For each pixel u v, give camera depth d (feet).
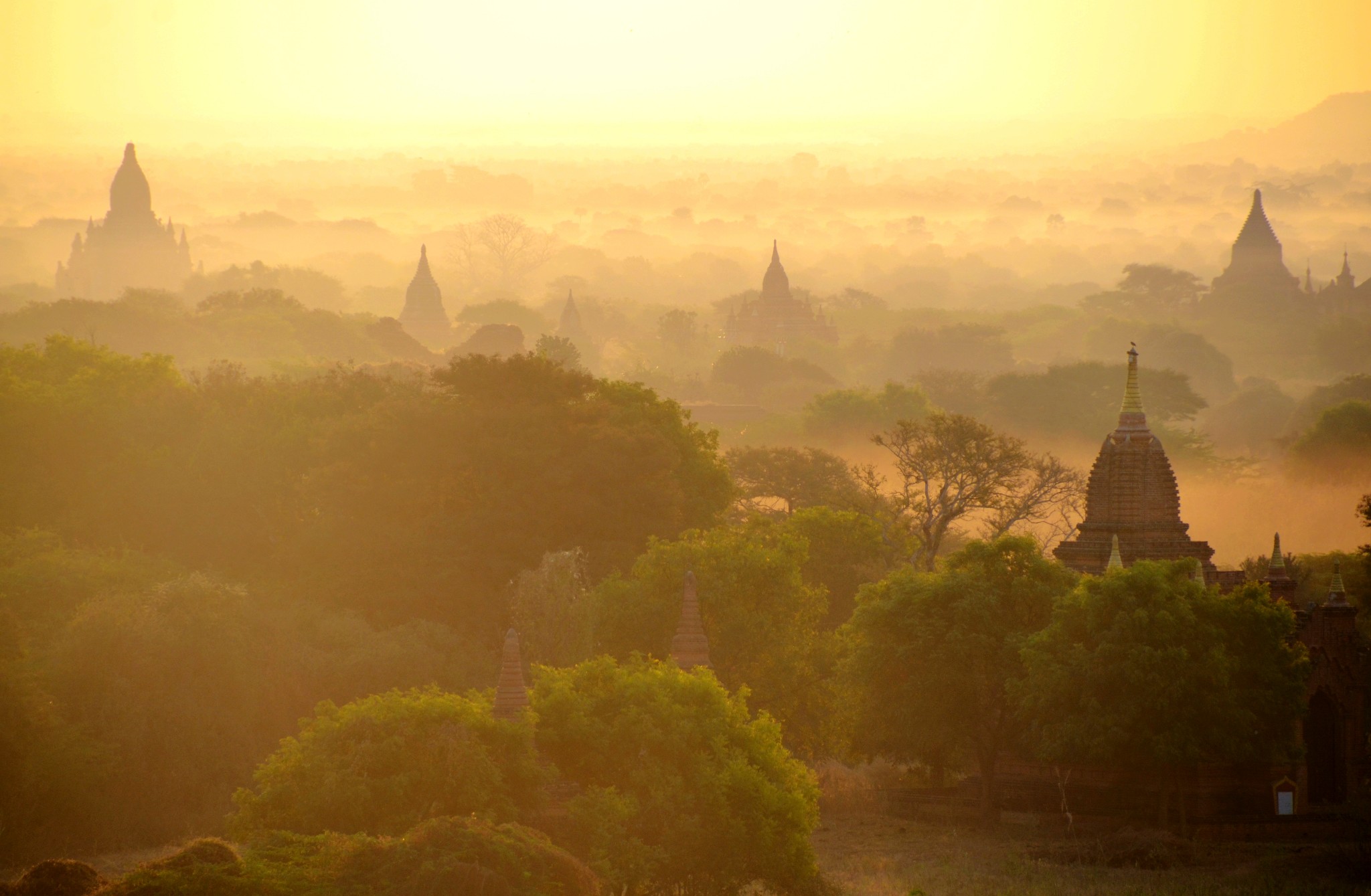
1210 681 160.97
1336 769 175.22
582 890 106.63
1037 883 144.25
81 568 199.31
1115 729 160.66
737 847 126.41
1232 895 139.85
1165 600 164.76
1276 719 164.14
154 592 184.14
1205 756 161.79
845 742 193.47
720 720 132.05
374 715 122.21
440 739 118.21
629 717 128.16
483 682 191.11
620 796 123.85
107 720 165.27
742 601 189.67
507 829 107.24
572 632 181.88
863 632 187.01
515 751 121.70
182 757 166.61
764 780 129.08
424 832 104.27
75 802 156.25
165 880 98.32
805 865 128.88
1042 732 168.86
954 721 178.81
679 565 188.24
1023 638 177.06
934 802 184.55
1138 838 161.89
